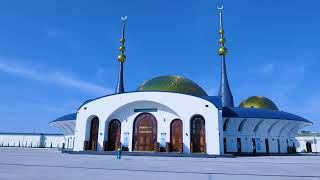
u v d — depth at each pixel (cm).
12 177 1166
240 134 4178
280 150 4538
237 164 2062
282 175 1372
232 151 4066
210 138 3303
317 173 1473
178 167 1744
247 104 5231
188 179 1181
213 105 3381
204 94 4600
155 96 3631
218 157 3111
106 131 3772
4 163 1859
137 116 3791
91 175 1278
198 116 3484
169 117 3647
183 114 3481
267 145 4359
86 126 3800
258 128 4294
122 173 1380
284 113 4475
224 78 5234
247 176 1316
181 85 4444
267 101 5241
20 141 7550
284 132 4697
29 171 1402
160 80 4578
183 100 3522
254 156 3609
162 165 1886
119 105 3731
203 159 2716
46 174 1285
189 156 3108
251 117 4028
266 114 4197
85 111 3859
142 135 3709
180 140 3544
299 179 1228
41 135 7550
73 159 2406
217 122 3322
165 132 3612
